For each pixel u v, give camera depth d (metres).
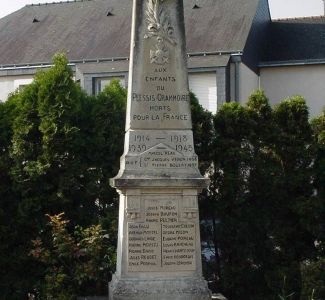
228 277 12.20
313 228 12.03
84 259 11.82
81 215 12.37
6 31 28.69
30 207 11.91
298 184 12.32
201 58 23.16
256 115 12.70
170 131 10.18
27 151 12.05
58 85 12.12
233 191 12.30
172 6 10.45
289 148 12.47
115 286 9.77
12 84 25.70
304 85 25.64
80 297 11.50
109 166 12.45
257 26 26.23
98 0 29.34
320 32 27.48
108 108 12.56
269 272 12.09
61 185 11.98
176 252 9.91
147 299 9.66
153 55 10.27
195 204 9.98
